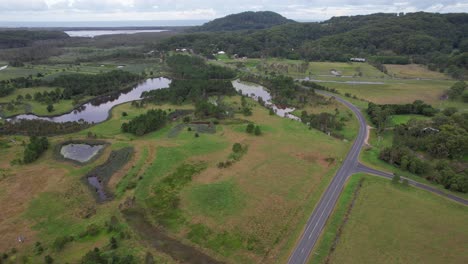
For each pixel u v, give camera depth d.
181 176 112.44
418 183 108.94
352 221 88.69
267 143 140.75
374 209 94.00
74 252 75.69
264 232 84.44
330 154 130.50
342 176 113.88
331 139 147.12
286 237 82.75
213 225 87.06
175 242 81.25
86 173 113.44
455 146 121.50
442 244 80.06
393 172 116.12
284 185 106.88
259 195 100.88
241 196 100.25
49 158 124.00
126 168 116.56
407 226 86.56
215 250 78.56
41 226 85.12
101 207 94.25
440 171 109.94
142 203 97.06
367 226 86.56
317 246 79.44
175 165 119.88
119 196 100.06
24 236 81.12
